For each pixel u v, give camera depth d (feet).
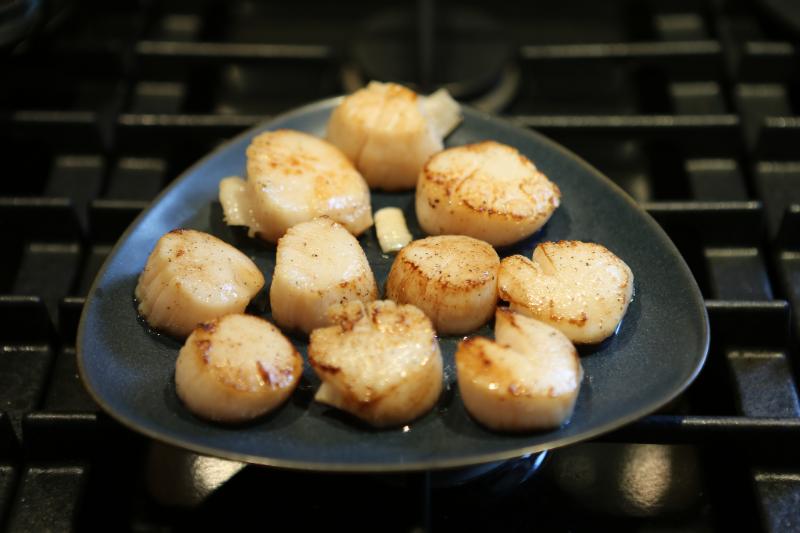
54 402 1.34
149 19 1.85
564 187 1.47
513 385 1.15
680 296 1.31
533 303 1.28
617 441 1.25
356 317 1.23
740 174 1.61
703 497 1.28
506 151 1.44
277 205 1.37
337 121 1.48
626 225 1.41
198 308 1.27
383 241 1.41
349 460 1.14
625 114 1.79
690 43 1.75
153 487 1.28
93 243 1.53
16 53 1.74
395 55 1.79
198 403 1.19
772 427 1.23
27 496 1.23
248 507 1.26
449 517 1.25
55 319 1.43
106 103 1.71
